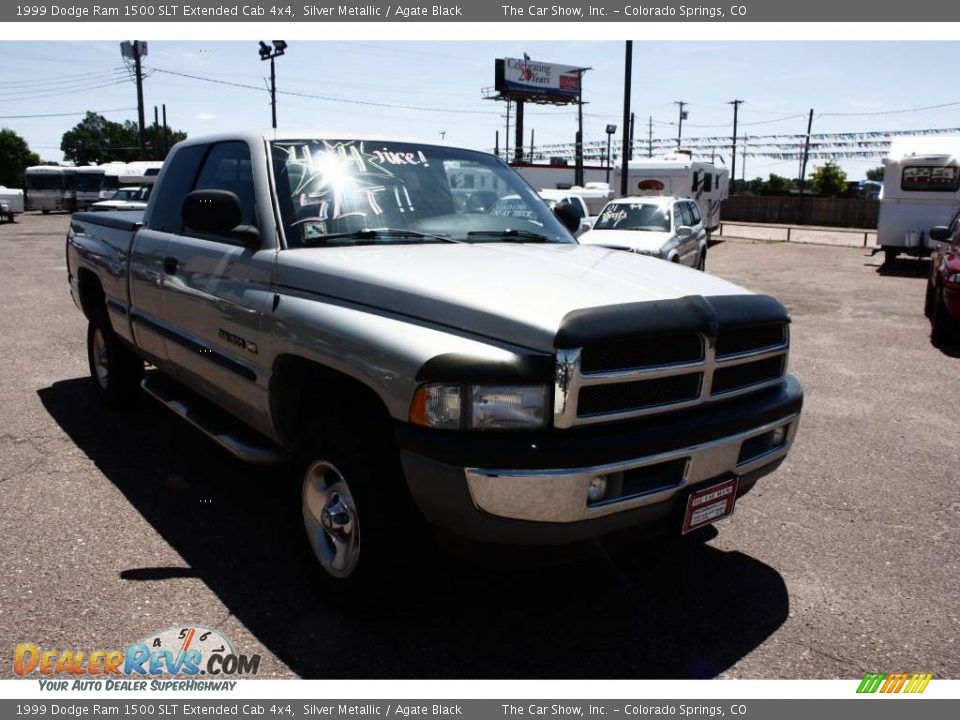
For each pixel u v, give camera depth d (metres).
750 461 3.15
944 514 4.36
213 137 4.42
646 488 2.79
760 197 46.47
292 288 3.36
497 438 2.60
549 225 4.36
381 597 3.00
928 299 11.29
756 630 3.18
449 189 4.13
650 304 2.81
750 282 16.34
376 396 3.02
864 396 6.97
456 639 3.06
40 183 41.06
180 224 4.49
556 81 60.09
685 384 2.89
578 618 3.24
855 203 42.66
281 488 4.48
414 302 2.90
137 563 3.57
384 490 2.89
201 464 4.80
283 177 3.72
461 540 2.79
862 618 3.29
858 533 4.11
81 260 5.77
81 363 7.45
